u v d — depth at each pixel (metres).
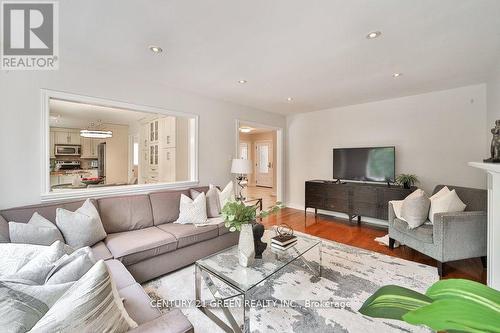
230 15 1.74
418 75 2.95
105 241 2.25
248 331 1.57
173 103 3.46
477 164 1.89
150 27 1.90
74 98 2.57
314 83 3.26
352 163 4.36
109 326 0.84
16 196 2.26
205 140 3.91
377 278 2.30
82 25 1.87
